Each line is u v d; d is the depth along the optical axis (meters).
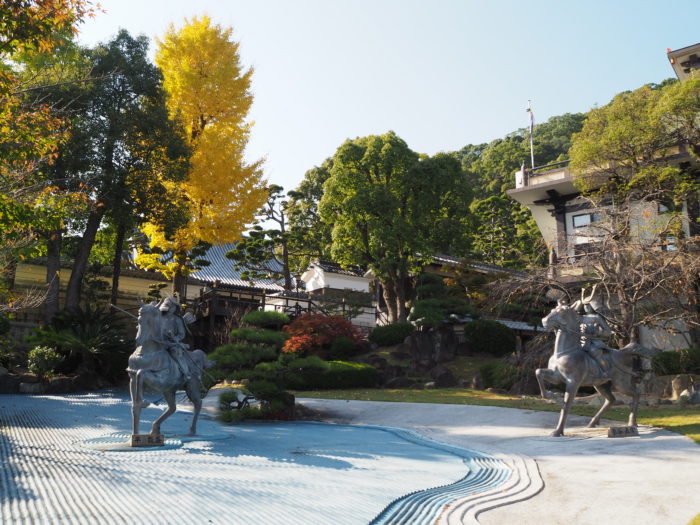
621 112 23.92
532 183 32.12
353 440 13.33
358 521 5.69
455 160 34.62
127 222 28.19
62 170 25.33
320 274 44.69
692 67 28.17
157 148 28.22
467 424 16.31
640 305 21.78
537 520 6.29
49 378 23.67
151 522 5.23
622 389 13.27
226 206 31.03
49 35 13.56
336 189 34.56
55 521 5.15
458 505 6.71
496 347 30.05
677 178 22.53
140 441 10.45
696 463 9.08
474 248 53.84
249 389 17.47
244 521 5.43
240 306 32.31
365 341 31.17
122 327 27.78
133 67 28.25
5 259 17.91
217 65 31.59
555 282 22.39
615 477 8.40
